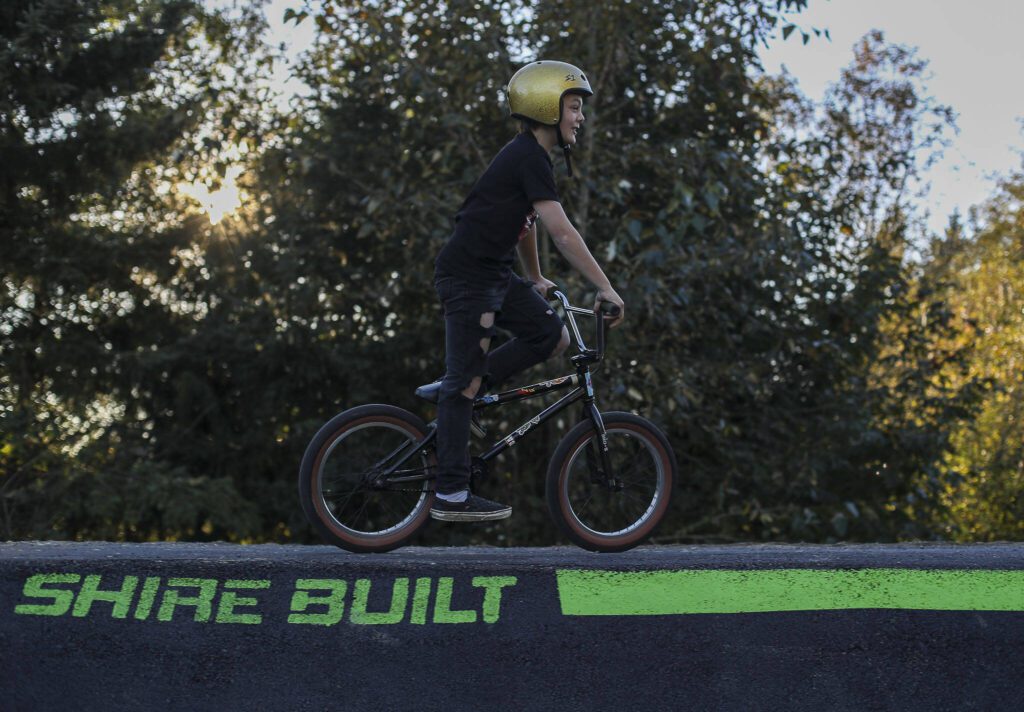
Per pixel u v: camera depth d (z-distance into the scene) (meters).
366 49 8.56
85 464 9.70
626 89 8.93
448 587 3.18
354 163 9.20
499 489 8.74
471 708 3.04
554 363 7.45
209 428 10.83
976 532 12.88
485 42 7.95
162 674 3.04
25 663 3.02
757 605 3.20
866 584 3.23
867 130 11.84
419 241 8.16
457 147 8.23
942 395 9.80
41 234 10.02
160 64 9.95
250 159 9.38
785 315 9.16
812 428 9.16
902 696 3.11
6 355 10.16
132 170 10.37
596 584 3.20
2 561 3.11
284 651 3.09
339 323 9.77
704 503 8.99
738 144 8.99
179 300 10.78
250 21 9.53
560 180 7.73
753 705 3.09
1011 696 3.11
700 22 8.41
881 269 9.63
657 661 3.12
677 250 7.63
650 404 7.57
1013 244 18.05
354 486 3.46
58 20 9.09
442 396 3.36
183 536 9.82
